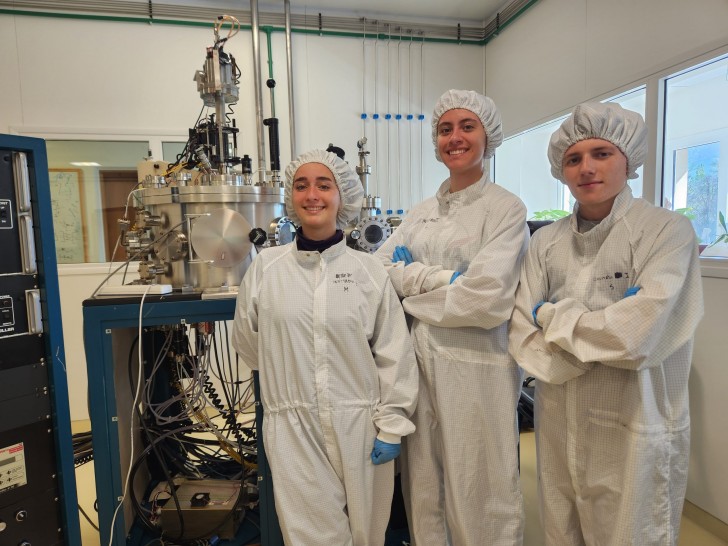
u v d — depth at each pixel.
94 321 1.25
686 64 1.77
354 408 1.16
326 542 1.09
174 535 1.50
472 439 1.22
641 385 1.01
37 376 1.17
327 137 3.10
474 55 3.34
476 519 1.22
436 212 1.43
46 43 2.65
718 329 1.62
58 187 2.75
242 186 1.47
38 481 1.18
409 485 1.34
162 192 1.47
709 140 1.91
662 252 1.01
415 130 3.26
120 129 2.77
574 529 1.20
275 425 1.14
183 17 2.80
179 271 1.48
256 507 1.67
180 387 1.76
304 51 3.03
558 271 1.18
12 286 1.12
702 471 1.68
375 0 2.97
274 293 1.17
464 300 1.14
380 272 1.26
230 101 1.71
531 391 2.53
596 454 1.10
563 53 2.52
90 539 1.66
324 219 1.19
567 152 1.15
